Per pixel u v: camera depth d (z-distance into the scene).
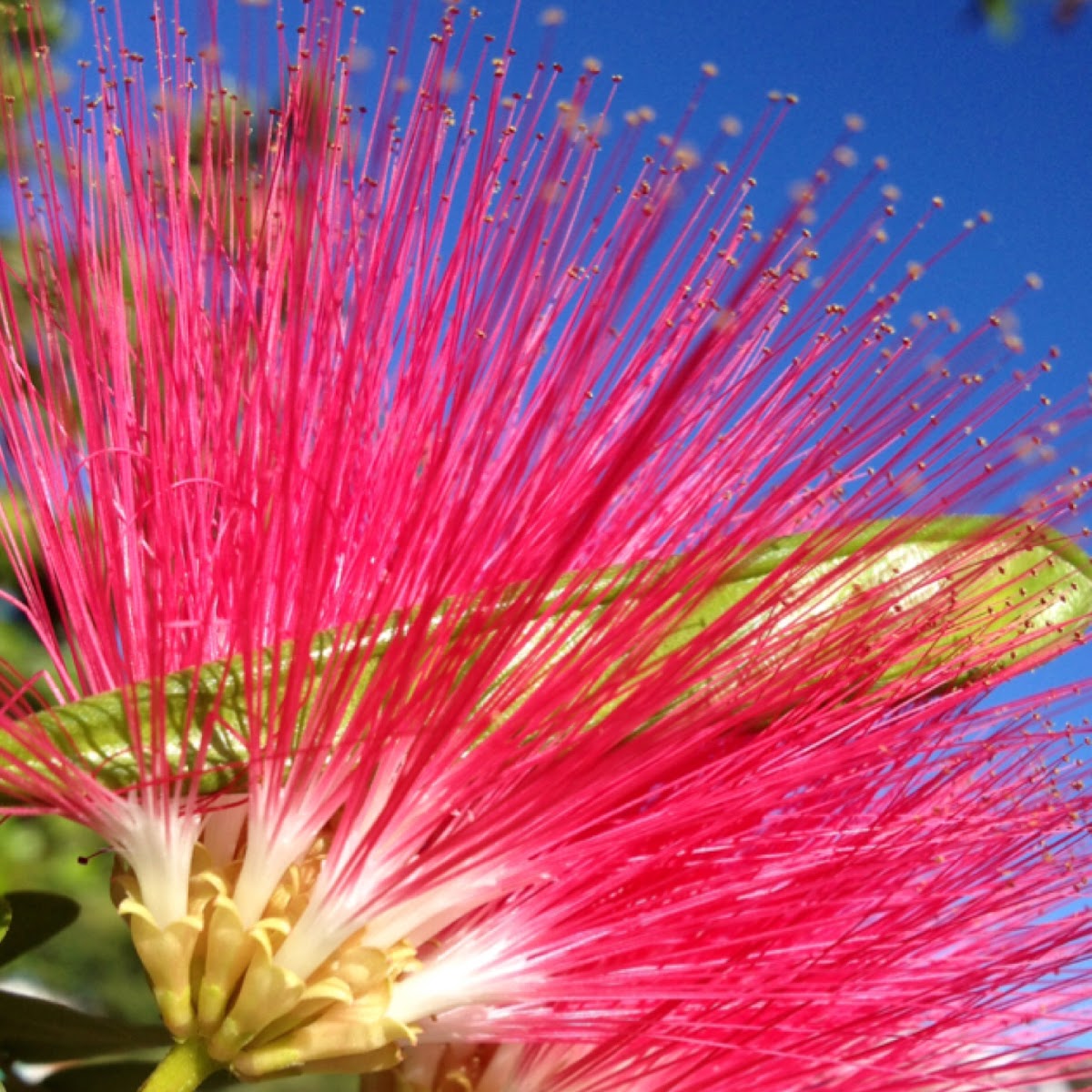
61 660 0.06
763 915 0.07
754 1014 0.07
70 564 0.06
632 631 0.06
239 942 0.06
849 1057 0.07
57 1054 0.08
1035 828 0.07
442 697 0.06
